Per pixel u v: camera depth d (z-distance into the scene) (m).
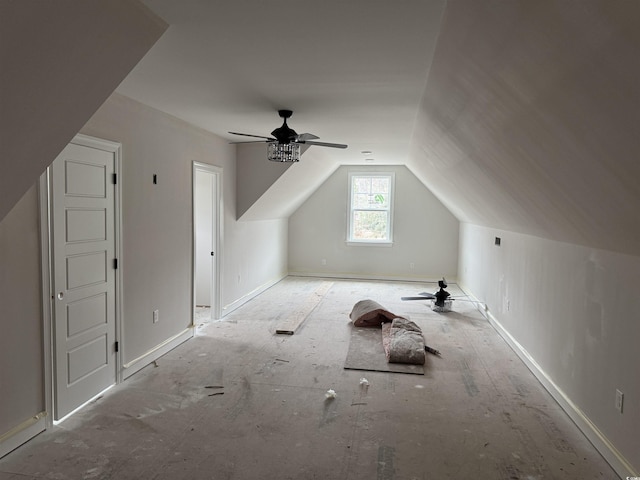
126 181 3.54
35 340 2.67
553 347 3.39
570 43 1.26
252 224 6.72
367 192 8.64
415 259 8.48
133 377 3.64
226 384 3.52
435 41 2.27
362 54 2.50
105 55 1.95
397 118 4.16
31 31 1.54
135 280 3.72
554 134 1.86
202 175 6.33
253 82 3.09
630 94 1.22
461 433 2.79
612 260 2.49
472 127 2.79
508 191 3.37
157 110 3.95
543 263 3.67
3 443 2.46
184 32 2.23
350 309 6.09
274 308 6.11
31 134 1.89
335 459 2.49
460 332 5.05
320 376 3.69
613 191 1.82
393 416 3.00
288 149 4.09
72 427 2.81
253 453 2.55
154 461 2.46
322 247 8.77
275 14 2.01
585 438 2.74
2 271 2.42
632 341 2.26
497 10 1.44
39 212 2.65
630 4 0.94
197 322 5.39
